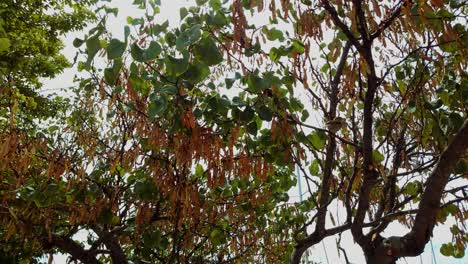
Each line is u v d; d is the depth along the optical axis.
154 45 2.78
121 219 4.87
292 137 3.60
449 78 4.02
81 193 4.10
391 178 4.29
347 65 4.14
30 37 9.09
